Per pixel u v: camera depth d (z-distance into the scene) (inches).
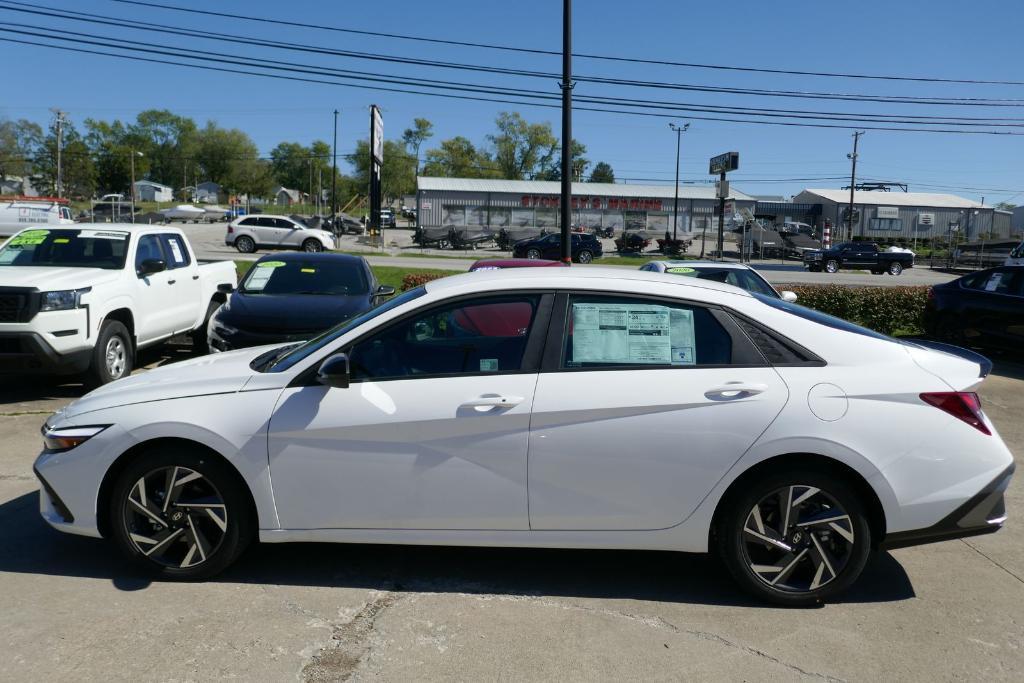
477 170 4114.2
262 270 385.4
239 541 149.9
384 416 143.6
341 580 154.6
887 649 131.6
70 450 149.5
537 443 142.8
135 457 149.9
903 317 548.1
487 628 136.4
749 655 128.6
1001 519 144.0
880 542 144.1
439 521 146.1
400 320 150.5
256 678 119.6
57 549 167.3
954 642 134.6
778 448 139.7
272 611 141.1
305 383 148.2
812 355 145.3
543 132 4042.8
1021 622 142.5
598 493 143.3
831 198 2790.4
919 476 140.8
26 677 118.6
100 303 316.2
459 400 143.3
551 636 134.0
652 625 138.3
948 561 171.3
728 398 141.3
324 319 330.0
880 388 141.7
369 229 1940.2
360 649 128.6
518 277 153.2
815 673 123.8
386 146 4343.0
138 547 150.2
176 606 142.2
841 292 556.4
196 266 422.0
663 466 141.8
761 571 144.1
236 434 145.4
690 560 167.9
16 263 345.4
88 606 141.6
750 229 1873.8
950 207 2800.2
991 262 1872.5
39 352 292.8
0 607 140.9
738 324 147.3
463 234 1961.1
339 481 145.9
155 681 118.3
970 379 145.6
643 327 147.6
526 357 146.6
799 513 142.9
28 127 4197.8
